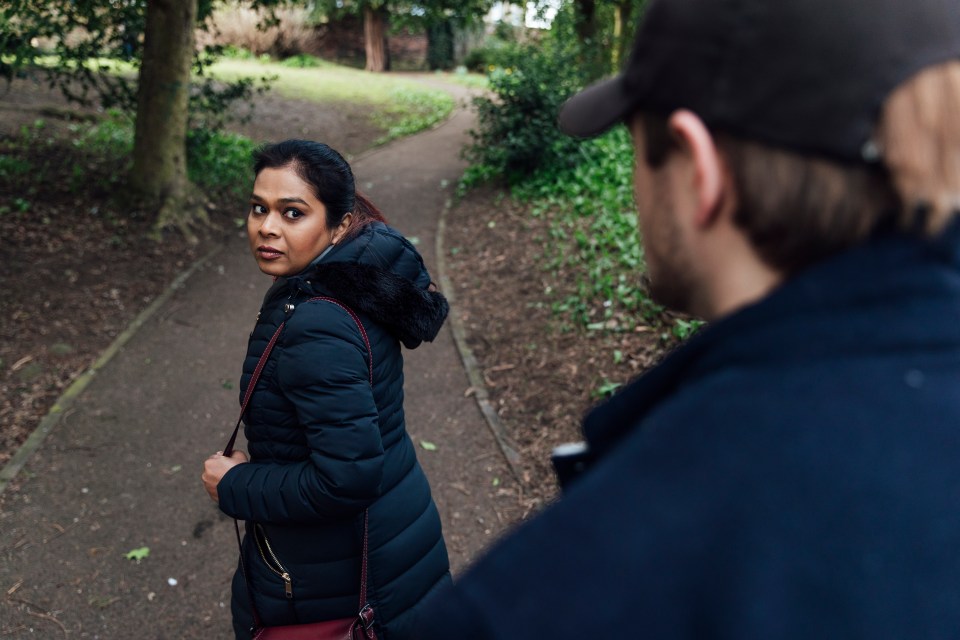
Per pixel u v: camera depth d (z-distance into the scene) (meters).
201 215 7.45
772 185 0.51
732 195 0.54
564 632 0.45
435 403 4.45
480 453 3.94
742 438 0.46
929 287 0.48
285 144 1.72
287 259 1.70
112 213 7.00
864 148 0.48
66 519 3.40
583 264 5.82
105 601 2.96
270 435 1.67
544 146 8.31
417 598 1.84
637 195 0.65
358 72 22.66
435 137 13.24
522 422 4.16
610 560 0.46
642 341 4.55
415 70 27.62
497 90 8.78
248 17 22.23
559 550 0.47
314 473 1.60
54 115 9.98
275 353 1.62
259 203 1.70
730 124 0.52
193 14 7.12
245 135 11.65
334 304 1.61
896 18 0.48
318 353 1.56
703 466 0.46
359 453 1.57
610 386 4.18
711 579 0.44
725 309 0.57
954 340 0.47
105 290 5.78
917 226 0.48
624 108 0.62
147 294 5.90
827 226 0.50
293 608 1.77
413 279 1.86
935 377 0.47
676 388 0.58
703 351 0.54
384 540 1.76
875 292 0.48
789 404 0.47
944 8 0.49
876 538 0.43
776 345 0.49
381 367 1.70
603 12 13.41
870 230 0.50
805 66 0.49
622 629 0.45
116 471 3.77
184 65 7.12
